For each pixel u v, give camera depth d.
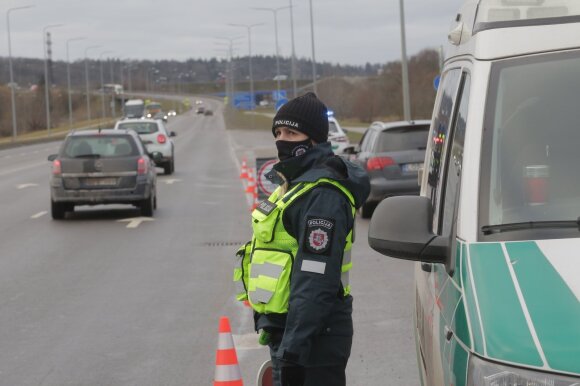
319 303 4.32
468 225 4.13
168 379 8.19
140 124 38.06
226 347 6.25
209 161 47.84
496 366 3.46
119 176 21.33
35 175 39.09
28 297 12.18
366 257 15.25
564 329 3.43
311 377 4.62
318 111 4.62
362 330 9.89
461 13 5.50
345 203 4.43
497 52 4.63
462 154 4.46
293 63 65.81
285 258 4.50
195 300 11.79
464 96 4.77
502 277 3.76
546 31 4.64
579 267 3.70
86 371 8.50
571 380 3.29
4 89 139.12
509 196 4.19
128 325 10.41
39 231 19.42
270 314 4.60
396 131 20.28
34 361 8.91
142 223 20.64
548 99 4.45
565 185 4.20
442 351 4.25
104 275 13.82
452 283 4.11
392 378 8.05
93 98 182.38
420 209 4.34
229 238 17.86
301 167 4.60
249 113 169.12
